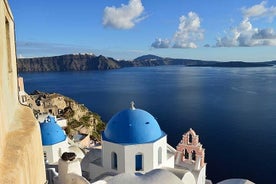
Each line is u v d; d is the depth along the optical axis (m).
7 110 7.63
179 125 92.25
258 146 70.56
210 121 97.00
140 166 26.42
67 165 21.67
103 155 27.23
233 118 100.62
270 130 84.56
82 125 77.25
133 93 176.88
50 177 24.97
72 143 45.62
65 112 83.31
